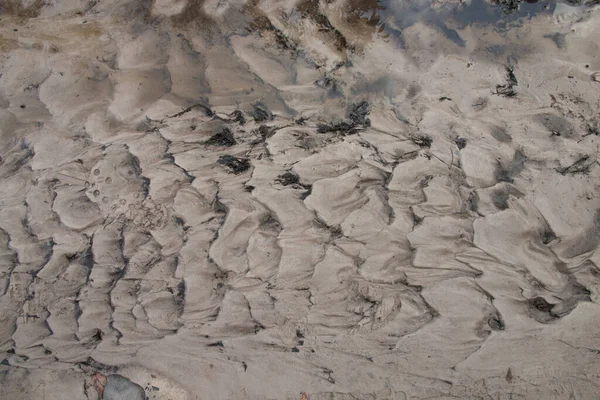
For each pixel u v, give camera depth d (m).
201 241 2.02
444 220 1.93
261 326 1.95
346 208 1.97
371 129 2.04
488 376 1.84
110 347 2.03
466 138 1.99
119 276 2.04
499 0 2.10
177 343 1.99
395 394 1.87
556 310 1.83
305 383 1.92
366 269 1.93
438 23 2.12
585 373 1.80
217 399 1.94
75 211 2.10
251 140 2.09
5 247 2.11
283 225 1.99
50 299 2.06
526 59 2.04
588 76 1.99
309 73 2.14
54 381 2.03
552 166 1.93
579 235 1.86
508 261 1.88
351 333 1.91
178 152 2.10
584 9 2.05
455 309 1.87
